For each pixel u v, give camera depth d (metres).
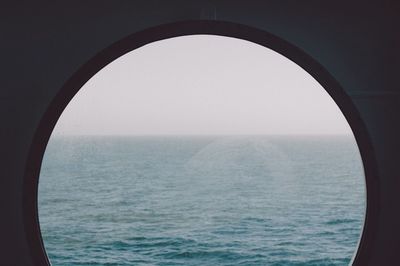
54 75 2.18
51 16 2.19
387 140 2.16
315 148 32.62
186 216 33.38
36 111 2.17
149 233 31.69
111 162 32.75
